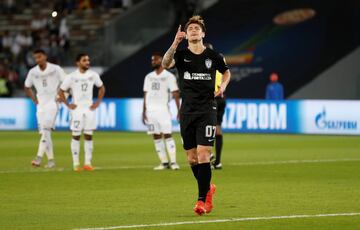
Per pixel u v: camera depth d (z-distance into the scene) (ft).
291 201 123.75
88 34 431.43
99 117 319.27
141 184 147.13
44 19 446.19
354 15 374.02
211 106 110.93
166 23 401.49
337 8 381.81
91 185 145.18
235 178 157.38
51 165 180.24
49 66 182.29
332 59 367.25
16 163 189.47
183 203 121.70
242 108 303.27
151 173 167.53
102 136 287.48
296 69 372.58
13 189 138.72
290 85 369.50
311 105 293.43
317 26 380.78
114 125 316.60
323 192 135.03
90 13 439.22
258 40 388.78
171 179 155.74
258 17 399.03
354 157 206.08
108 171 171.63
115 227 98.89
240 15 403.34
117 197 128.57
